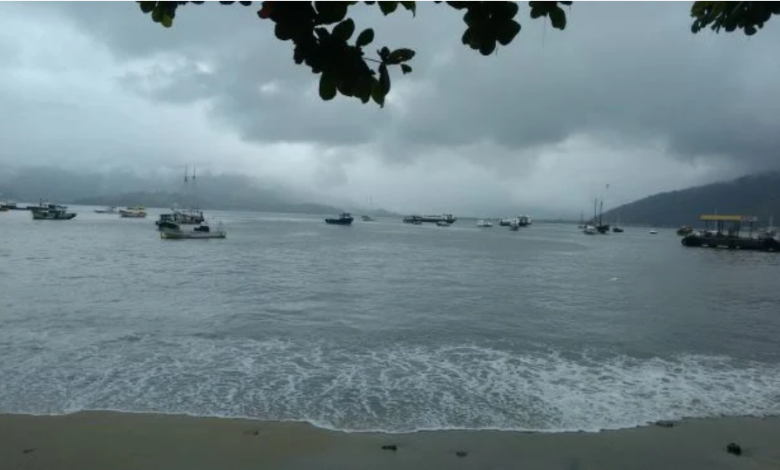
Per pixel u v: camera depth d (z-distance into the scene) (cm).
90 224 11244
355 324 2017
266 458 949
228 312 2194
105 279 3175
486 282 3488
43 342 1639
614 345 1791
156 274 3494
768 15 253
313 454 966
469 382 1353
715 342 1875
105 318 2017
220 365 1448
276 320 2055
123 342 1666
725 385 1388
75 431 1027
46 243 6066
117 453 949
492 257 5712
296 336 1802
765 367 1566
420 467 929
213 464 924
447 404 1203
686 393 1318
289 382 1323
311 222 18975
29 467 895
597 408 1206
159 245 6300
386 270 4072
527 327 2042
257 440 1012
